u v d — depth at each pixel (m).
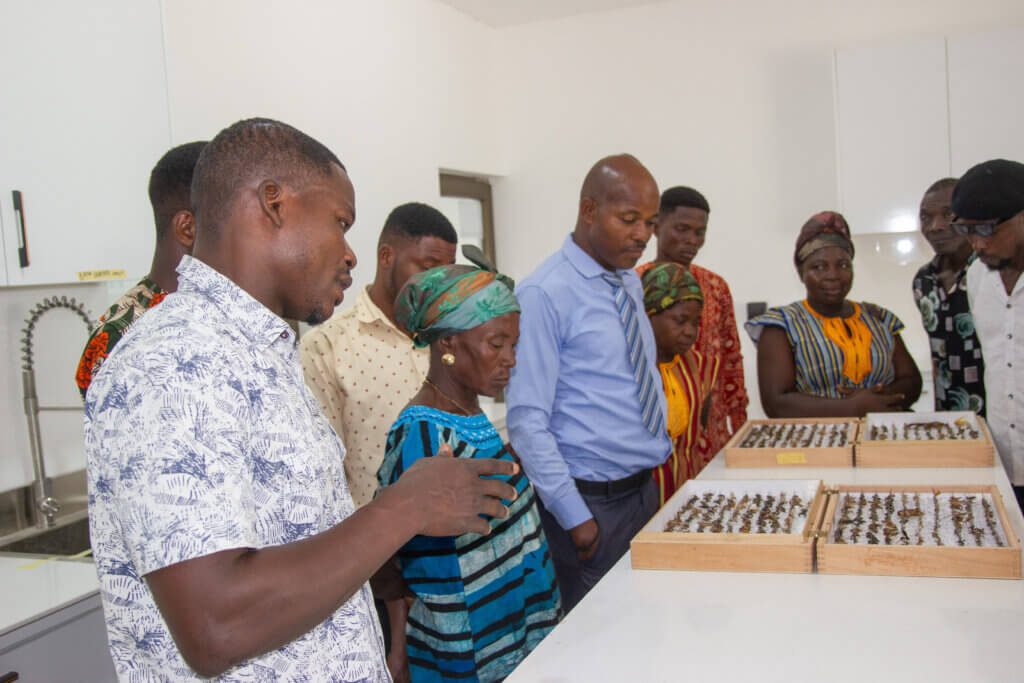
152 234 2.15
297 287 0.91
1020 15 3.67
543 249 4.59
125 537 0.75
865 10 3.90
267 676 0.87
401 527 0.84
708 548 1.45
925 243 3.86
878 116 3.63
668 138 4.29
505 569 1.32
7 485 2.31
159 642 0.85
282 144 0.90
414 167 3.73
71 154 2.00
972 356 2.62
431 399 1.43
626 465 2.04
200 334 0.81
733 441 2.29
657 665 1.10
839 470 2.08
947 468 2.04
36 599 1.68
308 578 0.75
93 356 1.40
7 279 1.90
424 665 1.30
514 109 4.59
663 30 4.25
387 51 3.55
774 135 4.09
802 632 1.17
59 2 1.97
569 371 2.00
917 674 1.03
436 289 1.39
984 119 3.50
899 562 1.36
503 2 4.09
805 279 2.72
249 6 2.81
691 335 2.25
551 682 1.07
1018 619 1.17
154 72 2.14
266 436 0.84
